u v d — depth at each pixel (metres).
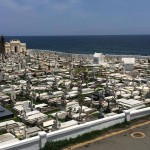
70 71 62.88
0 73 55.72
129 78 53.75
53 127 25.86
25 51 111.44
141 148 18.31
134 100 35.94
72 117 29.44
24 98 39.16
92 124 20.61
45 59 85.62
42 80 52.03
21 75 57.97
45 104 35.22
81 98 38.81
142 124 22.59
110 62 77.06
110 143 19.12
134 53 158.50
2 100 37.41
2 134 25.33
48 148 18.00
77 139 19.44
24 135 24.67
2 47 97.12
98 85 47.38
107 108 32.16
